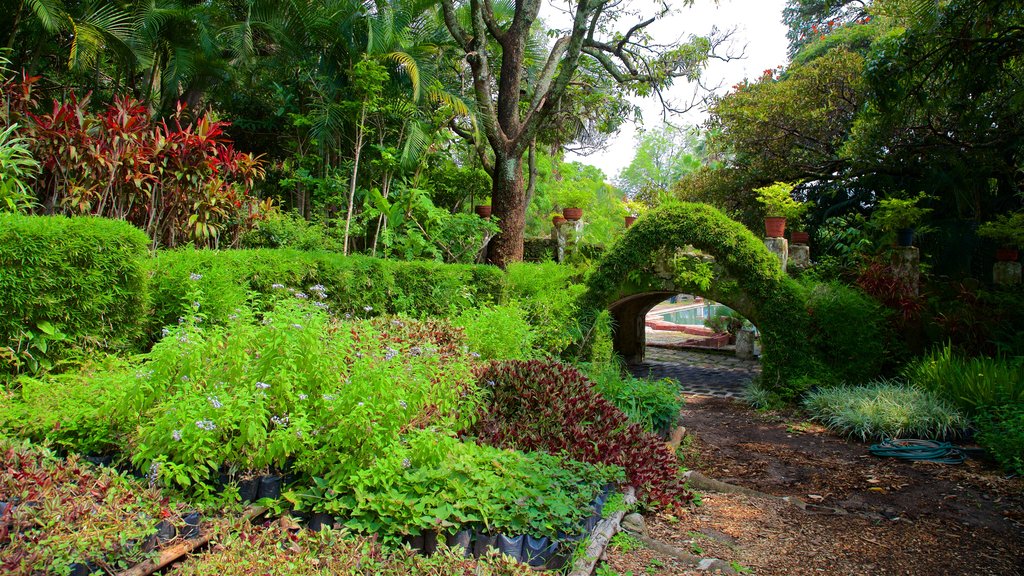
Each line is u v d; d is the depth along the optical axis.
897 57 8.39
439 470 3.60
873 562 4.13
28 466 3.03
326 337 4.00
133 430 3.61
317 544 3.06
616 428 5.29
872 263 10.70
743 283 10.12
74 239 4.68
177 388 3.67
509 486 3.74
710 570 3.81
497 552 3.19
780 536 4.53
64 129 5.98
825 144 15.07
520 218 13.08
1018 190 12.57
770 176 15.95
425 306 8.85
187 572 2.70
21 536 2.48
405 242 11.38
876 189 15.05
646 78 14.13
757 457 6.93
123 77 13.85
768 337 9.96
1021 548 4.42
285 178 13.67
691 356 16.11
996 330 9.70
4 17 10.54
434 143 12.85
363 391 3.51
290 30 11.97
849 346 9.53
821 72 14.32
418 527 3.33
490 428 4.77
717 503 5.21
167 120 12.30
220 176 7.61
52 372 4.57
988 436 6.71
